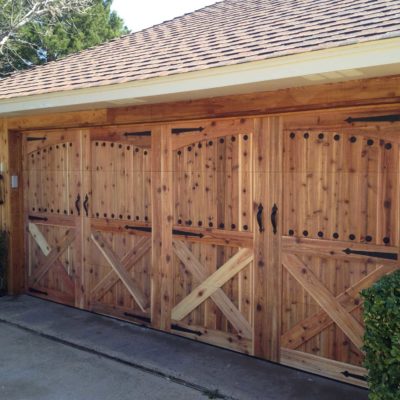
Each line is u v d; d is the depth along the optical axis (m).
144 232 5.74
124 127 5.86
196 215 5.23
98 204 6.23
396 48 3.34
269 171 4.64
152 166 5.61
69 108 5.98
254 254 4.78
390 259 3.98
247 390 4.12
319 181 4.34
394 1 4.54
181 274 5.39
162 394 4.13
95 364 4.77
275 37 4.57
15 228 7.14
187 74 4.48
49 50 21.42
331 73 3.78
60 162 6.65
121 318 6.02
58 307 6.60
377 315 3.10
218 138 5.02
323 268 4.35
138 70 5.24
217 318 5.09
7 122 7.01
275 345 4.65
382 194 4.00
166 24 7.81
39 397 4.11
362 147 4.09
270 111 4.53
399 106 3.89
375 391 3.14
